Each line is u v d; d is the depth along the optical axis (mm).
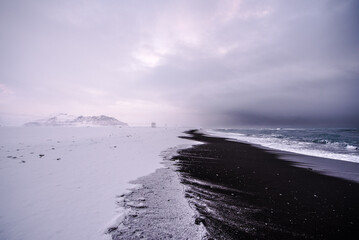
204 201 6078
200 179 8477
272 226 4688
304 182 8438
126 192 6383
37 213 4684
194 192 6828
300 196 6750
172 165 10945
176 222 4645
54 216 4582
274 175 9539
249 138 35438
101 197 5855
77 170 8602
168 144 21391
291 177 9211
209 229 4430
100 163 10148
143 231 4188
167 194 6430
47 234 3865
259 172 10109
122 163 10469
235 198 6438
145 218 4754
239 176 9227
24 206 5012
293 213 5422
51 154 11945
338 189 7547
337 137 36219
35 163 9531
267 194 6895
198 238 4031
